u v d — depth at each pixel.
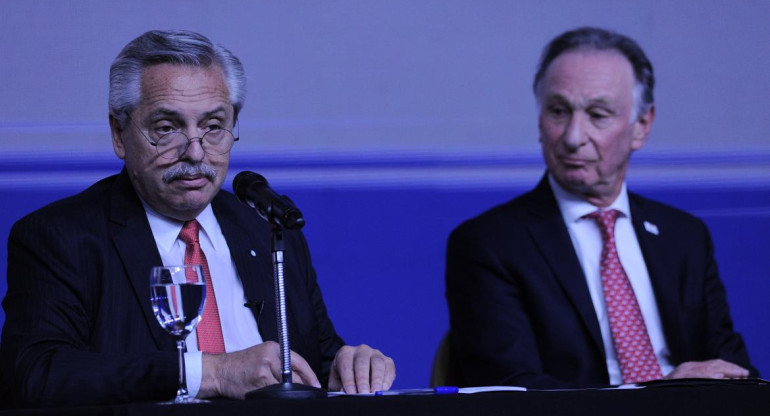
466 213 11.81
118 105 7.75
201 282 6.30
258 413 5.17
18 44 10.72
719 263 12.17
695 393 5.64
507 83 12.03
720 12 12.49
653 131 12.26
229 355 6.60
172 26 11.17
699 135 12.32
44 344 7.09
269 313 8.11
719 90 12.42
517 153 11.98
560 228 10.25
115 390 6.58
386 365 7.27
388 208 11.61
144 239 7.79
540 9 12.16
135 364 6.64
